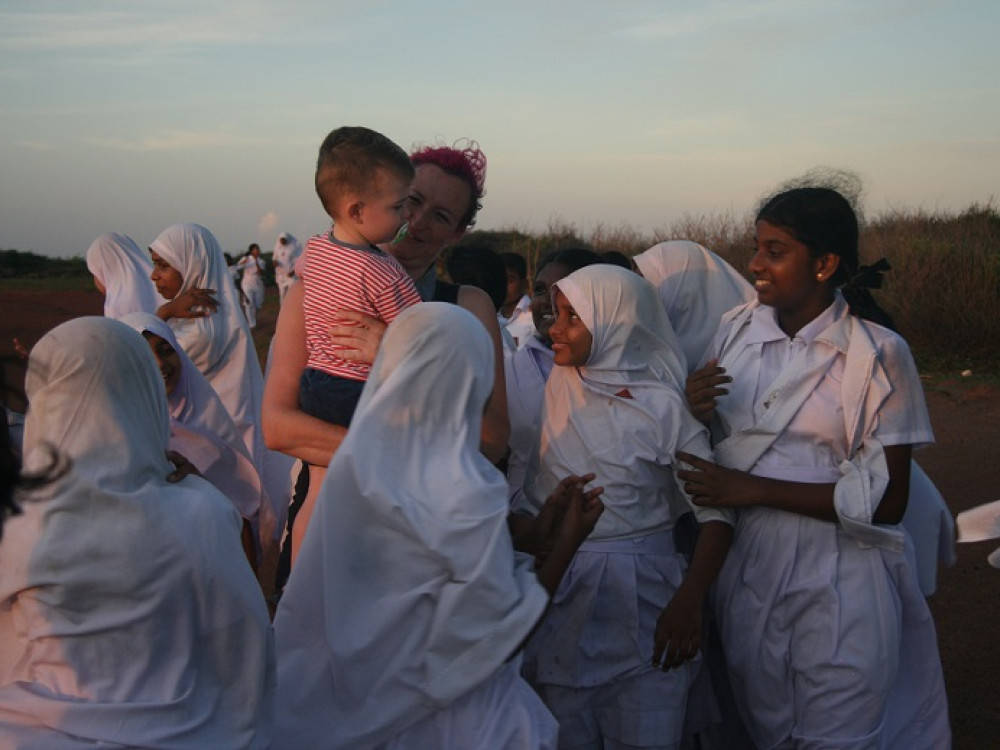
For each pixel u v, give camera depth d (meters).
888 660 3.66
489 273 6.23
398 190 3.47
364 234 3.51
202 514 2.76
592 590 3.79
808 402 3.74
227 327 6.68
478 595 2.84
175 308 6.48
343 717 2.94
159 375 2.94
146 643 2.67
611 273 3.91
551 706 3.85
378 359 3.01
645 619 3.84
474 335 2.99
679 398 3.87
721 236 19.88
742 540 3.84
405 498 2.85
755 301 4.11
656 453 3.83
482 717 2.93
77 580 2.61
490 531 2.87
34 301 36.38
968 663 5.73
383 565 2.89
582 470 3.87
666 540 3.94
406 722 2.92
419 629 2.88
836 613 3.65
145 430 2.81
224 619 2.76
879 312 3.87
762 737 3.86
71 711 2.56
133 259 7.93
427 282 3.93
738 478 3.67
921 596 3.84
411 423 2.92
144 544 2.66
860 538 3.63
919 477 4.20
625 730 3.80
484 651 2.86
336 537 2.87
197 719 2.71
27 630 2.66
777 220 3.75
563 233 23.58
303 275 3.63
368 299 3.44
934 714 3.88
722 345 4.10
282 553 3.86
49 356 2.69
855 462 3.70
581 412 3.90
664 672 3.78
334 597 2.88
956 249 15.50
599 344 3.86
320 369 3.52
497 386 3.72
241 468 5.68
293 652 2.97
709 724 4.18
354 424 2.91
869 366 3.63
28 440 2.72
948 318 14.84
